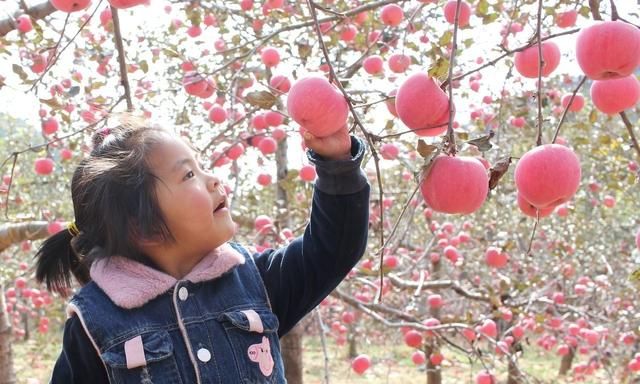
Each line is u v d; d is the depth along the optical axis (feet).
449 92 3.88
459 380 23.77
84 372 4.73
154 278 4.72
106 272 4.80
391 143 10.22
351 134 4.81
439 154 4.01
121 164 4.73
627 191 19.53
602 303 18.15
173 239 4.78
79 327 4.74
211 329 4.71
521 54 5.65
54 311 23.08
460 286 14.19
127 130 4.96
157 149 4.75
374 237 14.37
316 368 30.01
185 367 4.56
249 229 13.44
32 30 9.43
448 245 15.25
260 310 4.99
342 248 5.08
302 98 4.03
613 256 20.56
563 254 17.62
